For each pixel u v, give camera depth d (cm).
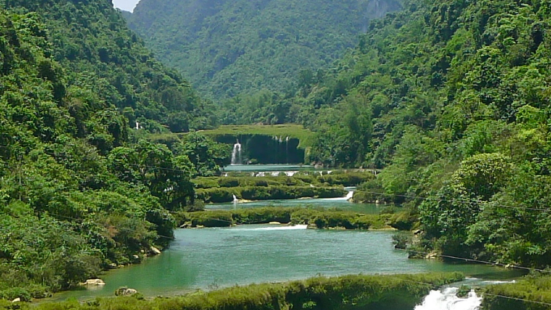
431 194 7350
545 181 6191
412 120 14725
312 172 15375
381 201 12031
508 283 5325
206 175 14975
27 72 9000
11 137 7275
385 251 7556
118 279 6038
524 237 6084
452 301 5281
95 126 9431
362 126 17362
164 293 5447
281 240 8481
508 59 10344
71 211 6562
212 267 6625
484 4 13775
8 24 9381
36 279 5444
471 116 9581
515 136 7362
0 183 6456
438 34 17812
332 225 9750
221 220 10094
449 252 6862
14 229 5775
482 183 6806
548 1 11056
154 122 19225
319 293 5425
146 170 9144
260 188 13425
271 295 5222
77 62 17612
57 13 18800
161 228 8044
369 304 5488
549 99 8219
